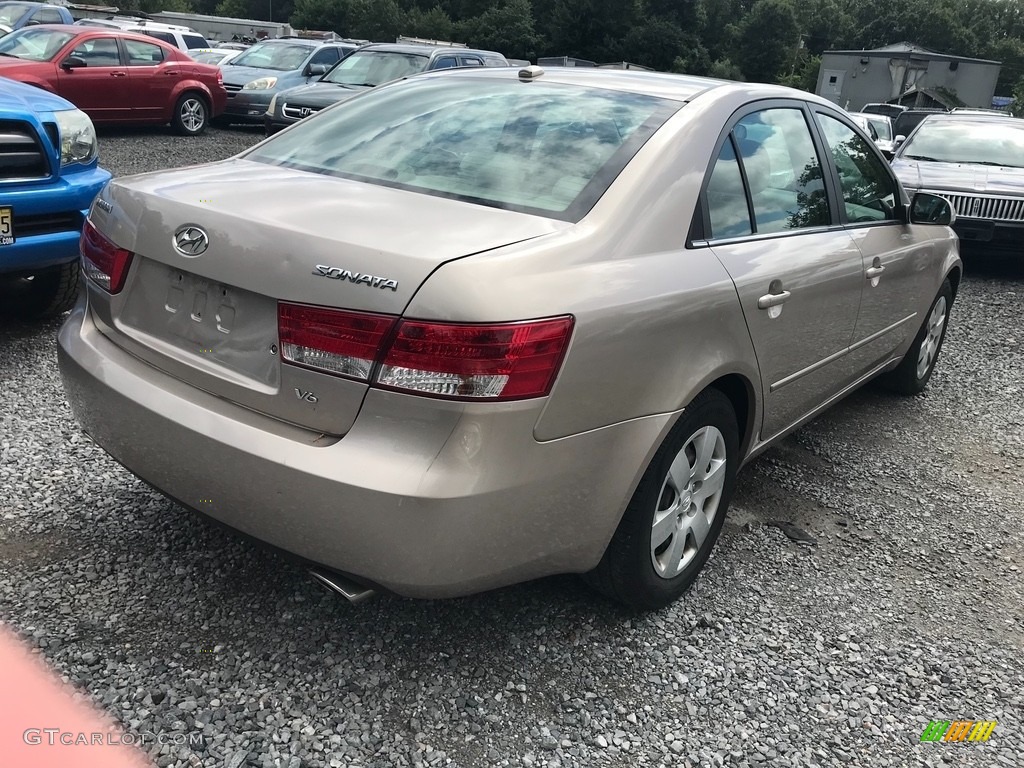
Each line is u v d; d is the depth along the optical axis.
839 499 3.86
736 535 3.44
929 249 4.55
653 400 2.41
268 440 2.13
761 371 2.96
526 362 2.03
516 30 78.94
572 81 3.11
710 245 2.72
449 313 1.96
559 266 2.19
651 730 2.35
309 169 2.82
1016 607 3.13
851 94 51.06
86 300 2.72
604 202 2.44
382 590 2.14
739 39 86.75
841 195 3.67
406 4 88.25
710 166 2.78
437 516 2.00
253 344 2.22
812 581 3.16
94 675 2.33
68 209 4.38
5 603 2.57
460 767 2.16
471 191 2.53
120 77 13.02
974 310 7.55
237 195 2.42
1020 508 3.92
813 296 3.21
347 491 2.02
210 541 2.99
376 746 2.19
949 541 3.56
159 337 2.44
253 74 15.57
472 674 2.48
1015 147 9.45
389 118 3.06
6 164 4.14
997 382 5.71
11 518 3.01
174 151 12.32
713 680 2.56
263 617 2.63
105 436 2.52
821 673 2.65
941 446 4.58
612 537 2.51
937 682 2.66
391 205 2.38
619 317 2.24
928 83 49.25
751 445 3.14
